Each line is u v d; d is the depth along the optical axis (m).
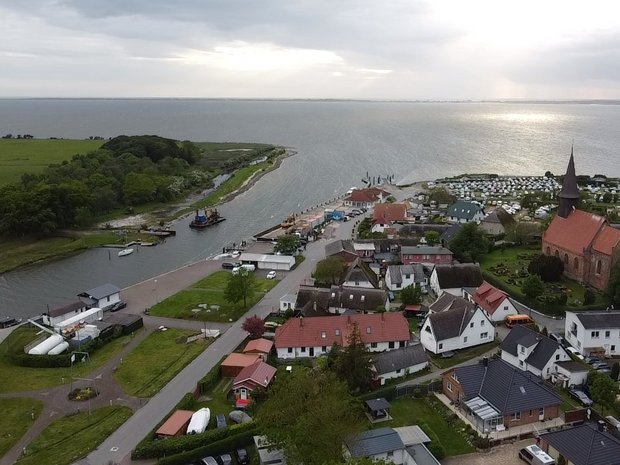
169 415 76.31
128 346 100.00
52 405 80.25
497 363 79.38
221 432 69.50
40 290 139.75
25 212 185.38
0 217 186.25
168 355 95.69
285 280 133.38
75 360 94.19
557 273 126.44
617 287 109.56
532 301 113.12
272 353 95.56
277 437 60.38
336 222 192.88
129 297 126.25
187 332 105.38
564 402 78.25
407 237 160.25
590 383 80.12
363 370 79.56
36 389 85.06
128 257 166.38
